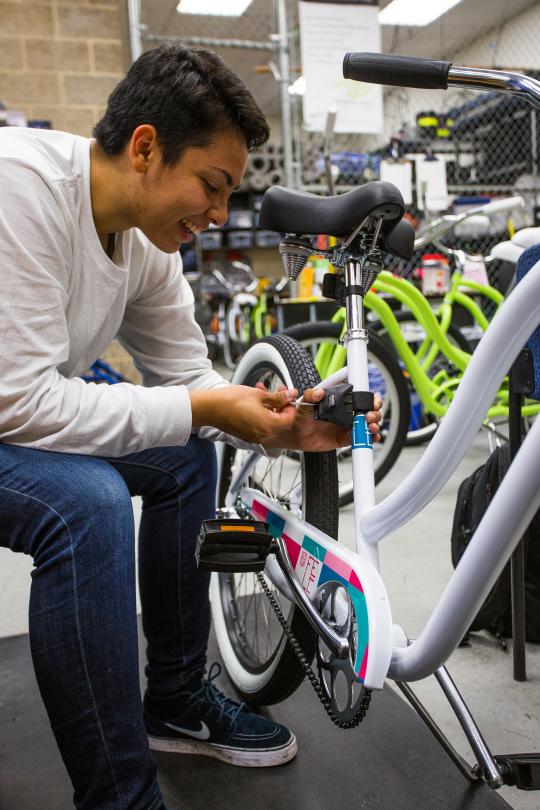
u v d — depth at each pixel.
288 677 1.01
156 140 0.75
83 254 0.81
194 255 4.93
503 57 7.38
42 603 0.71
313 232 0.91
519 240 1.23
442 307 2.73
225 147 0.76
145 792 0.72
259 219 0.97
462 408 0.67
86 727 0.71
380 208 0.84
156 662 1.04
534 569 1.29
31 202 0.73
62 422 0.74
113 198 0.80
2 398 0.72
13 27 3.80
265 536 0.86
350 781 0.95
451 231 3.59
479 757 0.78
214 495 1.04
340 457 2.21
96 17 3.89
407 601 1.49
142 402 0.78
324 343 2.12
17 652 1.36
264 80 9.15
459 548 1.38
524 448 0.54
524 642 1.18
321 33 3.15
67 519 0.71
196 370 1.08
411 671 0.69
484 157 4.80
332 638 0.77
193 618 1.02
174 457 1.00
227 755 1.00
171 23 7.38
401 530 1.96
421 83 0.71
